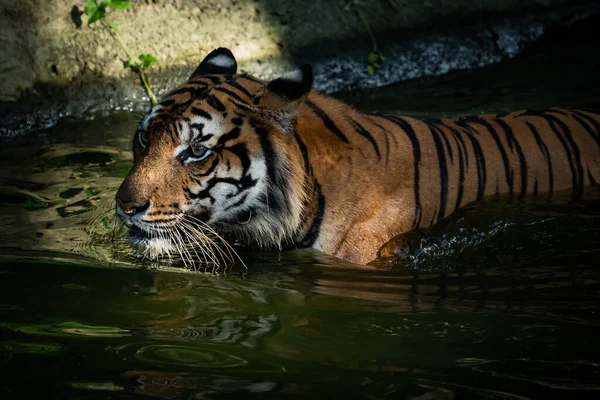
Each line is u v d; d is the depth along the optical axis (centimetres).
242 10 1406
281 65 1414
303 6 1449
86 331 634
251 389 548
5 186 972
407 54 1485
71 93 1281
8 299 689
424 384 557
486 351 609
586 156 960
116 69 1318
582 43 1564
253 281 758
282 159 807
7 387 545
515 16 1581
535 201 912
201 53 1375
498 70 1459
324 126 851
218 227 882
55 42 1280
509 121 979
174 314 674
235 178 791
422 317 673
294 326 654
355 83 1429
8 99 1229
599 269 768
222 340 626
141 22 1340
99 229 855
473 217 876
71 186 975
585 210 894
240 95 797
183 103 779
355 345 621
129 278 751
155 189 757
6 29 1234
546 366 584
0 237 823
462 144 920
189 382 555
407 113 1235
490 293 726
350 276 777
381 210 843
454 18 1544
